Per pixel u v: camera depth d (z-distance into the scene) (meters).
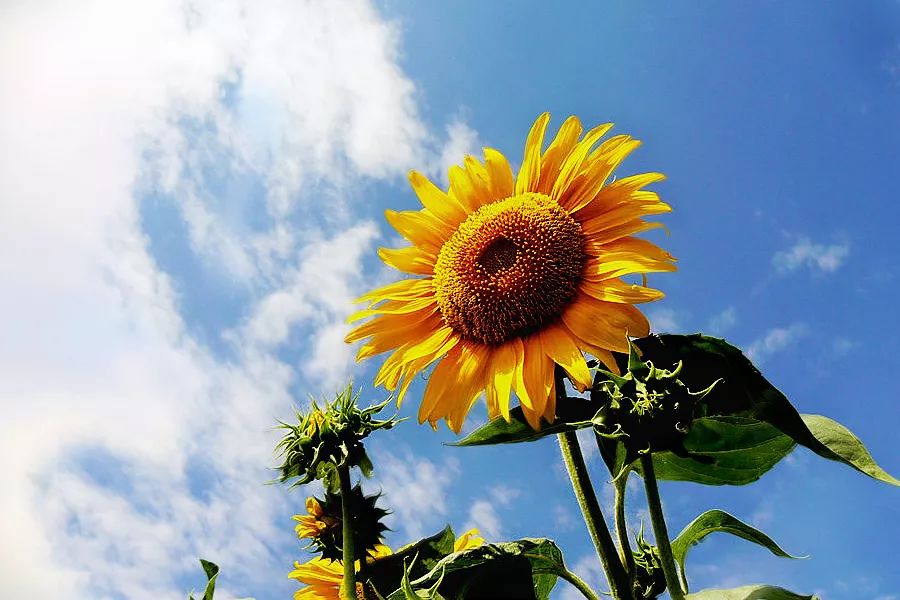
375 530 0.65
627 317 0.59
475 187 0.73
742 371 0.53
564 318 0.63
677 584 0.48
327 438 0.63
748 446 0.59
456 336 0.67
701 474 0.61
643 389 0.50
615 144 0.69
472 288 0.66
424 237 0.74
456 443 0.57
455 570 0.56
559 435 0.57
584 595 0.56
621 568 0.53
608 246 0.64
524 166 0.71
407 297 0.71
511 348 0.64
